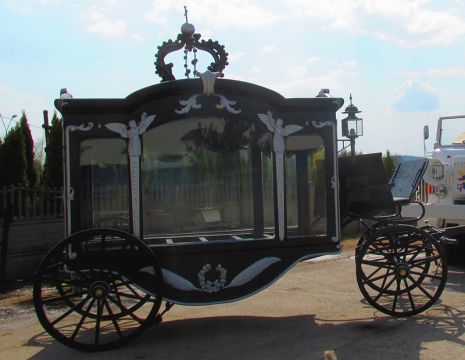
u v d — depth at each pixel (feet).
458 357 14.96
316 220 18.76
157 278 16.61
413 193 21.83
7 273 30.53
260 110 18.06
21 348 17.49
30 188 31.91
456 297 22.27
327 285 25.82
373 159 20.81
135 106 17.08
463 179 26.76
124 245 16.72
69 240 15.93
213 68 21.42
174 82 17.17
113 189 17.24
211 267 17.53
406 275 18.85
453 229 25.12
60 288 18.17
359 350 15.79
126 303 22.82
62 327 19.84
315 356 15.40
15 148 35.86
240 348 16.42
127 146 17.08
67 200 16.65
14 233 30.94
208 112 17.57
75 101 16.70
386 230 18.88
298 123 18.43
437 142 29.81
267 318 19.95
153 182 17.83
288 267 18.26
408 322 18.60
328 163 18.67
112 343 16.53
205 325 19.22
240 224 19.26
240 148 18.83
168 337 17.87
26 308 23.58
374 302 18.81
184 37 20.95
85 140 16.97
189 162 18.39
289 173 18.63
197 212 18.75
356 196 21.30
